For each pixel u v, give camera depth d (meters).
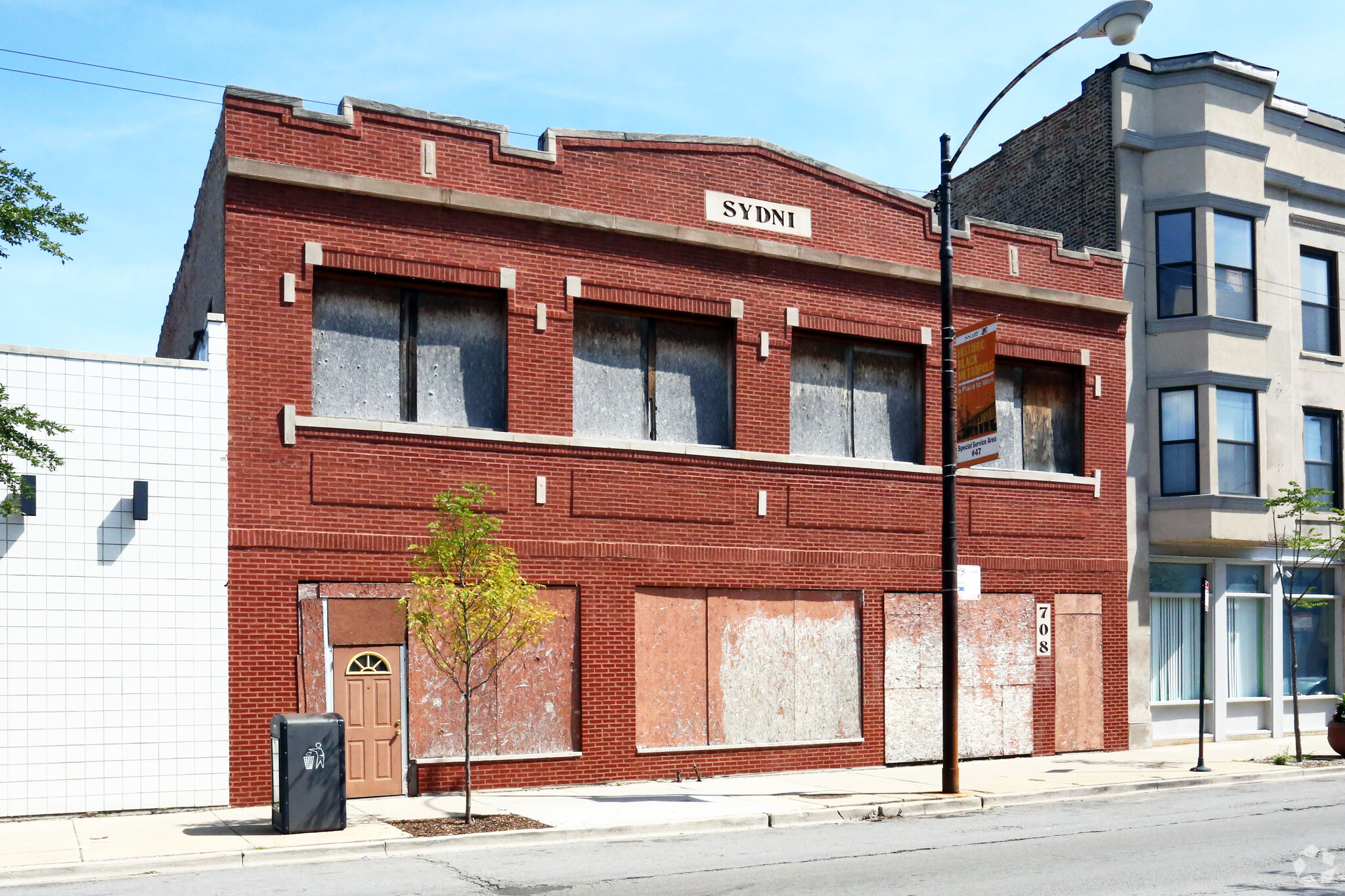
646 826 14.62
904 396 21.88
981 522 22.00
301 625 16.28
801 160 20.83
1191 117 24.97
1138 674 23.95
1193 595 25.48
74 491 15.07
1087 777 19.41
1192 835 14.30
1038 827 15.08
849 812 15.97
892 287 21.53
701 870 12.09
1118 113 24.92
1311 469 26.72
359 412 17.16
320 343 17.02
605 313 19.16
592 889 11.11
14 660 14.61
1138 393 24.52
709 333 20.03
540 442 18.00
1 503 13.59
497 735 17.44
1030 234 23.19
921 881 11.47
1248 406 25.12
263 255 16.44
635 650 18.56
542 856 13.05
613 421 19.06
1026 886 11.18
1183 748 24.14
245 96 16.47
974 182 29.86
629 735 18.34
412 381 17.56
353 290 17.30
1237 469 24.84
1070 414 23.67
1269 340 25.75
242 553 15.96
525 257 18.22
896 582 21.05
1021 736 22.09
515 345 18.02
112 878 11.83
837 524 20.52
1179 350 24.55
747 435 19.84
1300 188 26.69
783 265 20.44
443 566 15.44
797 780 18.81
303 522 16.36
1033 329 23.00
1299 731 21.73
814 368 20.98
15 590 14.68
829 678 20.27
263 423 16.23
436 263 17.55
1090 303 23.55
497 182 18.11
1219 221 25.12
